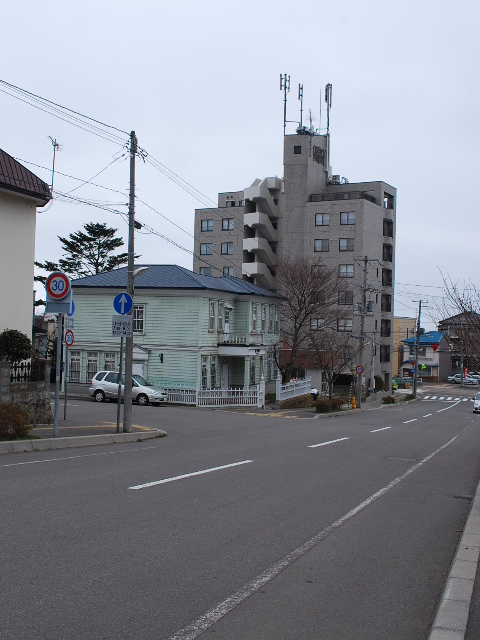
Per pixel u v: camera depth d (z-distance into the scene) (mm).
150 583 5625
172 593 5430
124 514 8000
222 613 5078
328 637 4766
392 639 4789
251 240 66750
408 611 5406
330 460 14891
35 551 6305
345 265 64375
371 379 62188
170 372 37438
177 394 35250
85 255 62188
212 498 9359
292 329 52094
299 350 51375
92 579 5621
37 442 13938
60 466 11523
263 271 67062
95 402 33125
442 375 101438
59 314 15422
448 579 6156
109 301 39094
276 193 70812
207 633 4688
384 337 68562
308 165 66938
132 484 10016
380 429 27047
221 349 39281
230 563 6367
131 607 5059
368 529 8289
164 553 6508
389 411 46688
